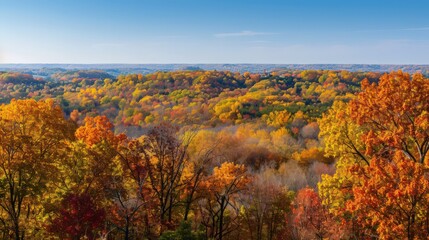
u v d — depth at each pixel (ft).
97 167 85.15
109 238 85.87
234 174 100.12
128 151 85.20
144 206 79.61
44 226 79.00
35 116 84.58
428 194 59.11
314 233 91.97
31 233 81.20
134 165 86.74
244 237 111.86
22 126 83.56
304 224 94.27
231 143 221.05
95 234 82.89
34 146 84.17
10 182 76.59
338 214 82.84
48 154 85.51
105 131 118.21
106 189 81.56
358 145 84.48
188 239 68.90
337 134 85.92
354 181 83.30
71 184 84.94
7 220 80.79
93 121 123.13
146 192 85.92
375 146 79.25
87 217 75.36
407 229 60.90
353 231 82.69
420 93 72.18
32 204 87.71
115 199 84.12
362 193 64.23
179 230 69.15
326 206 95.55
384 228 62.13
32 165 79.61
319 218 92.89
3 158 78.79
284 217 114.01
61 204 81.15
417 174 59.67
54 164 85.92
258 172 200.13
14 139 77.66
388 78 76.07
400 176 62.03
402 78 74.95
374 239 77.66
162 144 85.66
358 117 79.25
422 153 72.23
